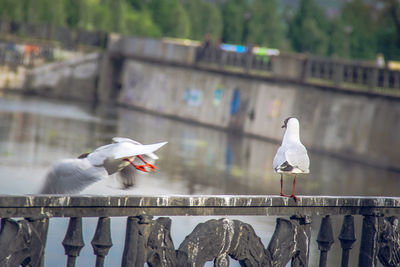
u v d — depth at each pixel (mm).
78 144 25281
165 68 43844
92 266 9289
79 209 4125
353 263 10391
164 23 114812
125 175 4305
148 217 4340
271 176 21219
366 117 26625
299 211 5000
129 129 32812
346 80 28828
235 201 4695
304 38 136375
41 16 69938
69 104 45656
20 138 25297
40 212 3996
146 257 4355
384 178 22141
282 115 32031
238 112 35938
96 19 83188
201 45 39875
